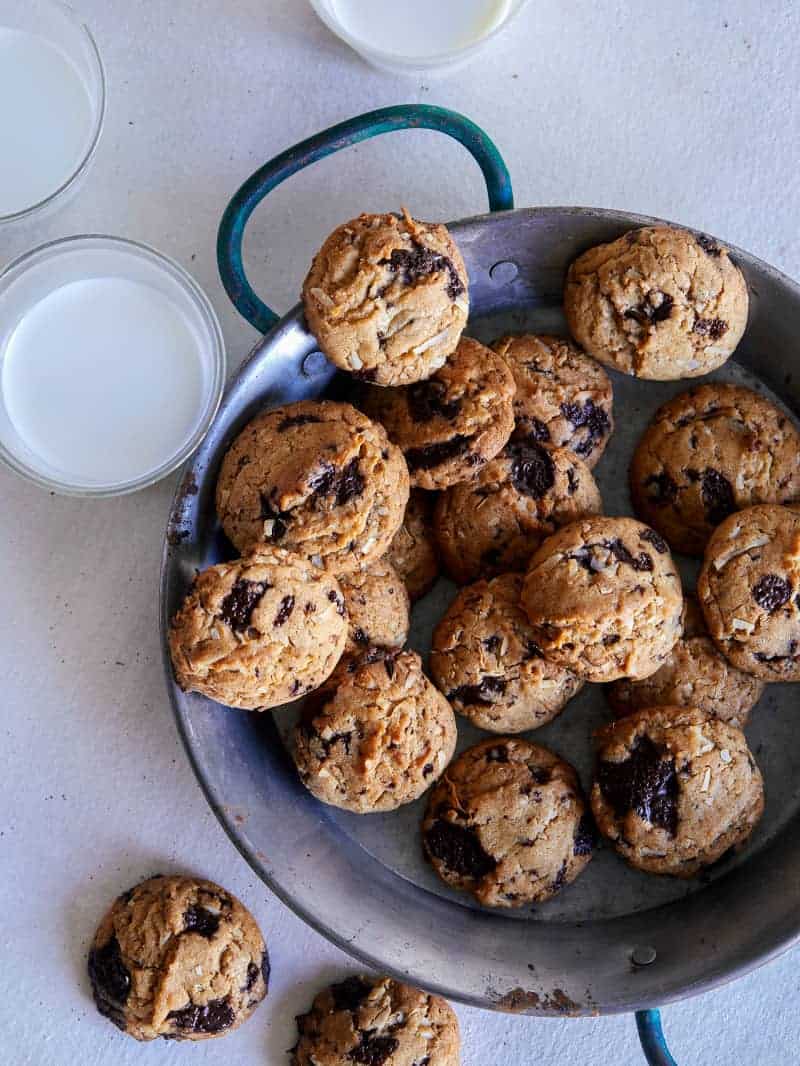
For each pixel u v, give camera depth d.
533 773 0.49
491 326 0.52
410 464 0.47
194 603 0.43
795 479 0.49
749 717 0.51
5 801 0.51
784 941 0.46
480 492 0.49
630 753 0.48
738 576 0.47
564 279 0.50
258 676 0.43
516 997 0.47
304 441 0.45
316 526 0.44
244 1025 0.52
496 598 0.48
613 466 0.52
